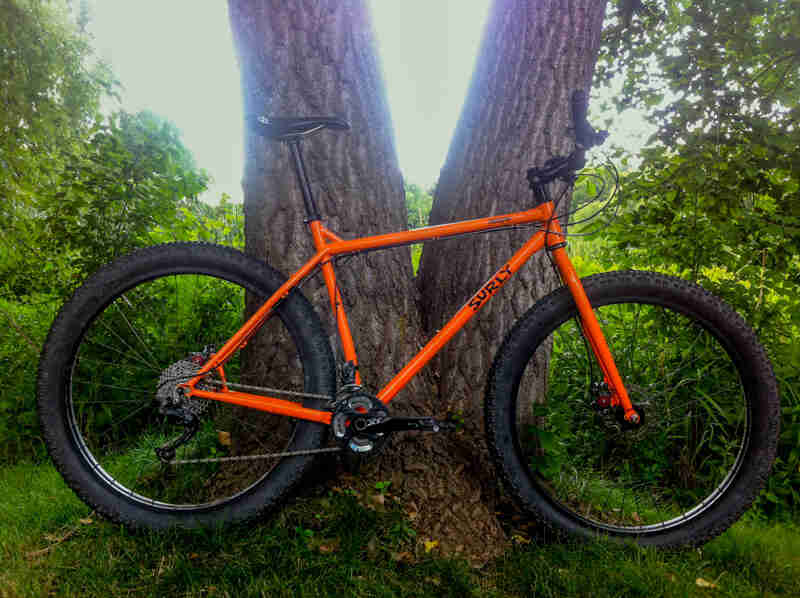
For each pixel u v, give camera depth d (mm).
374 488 1590
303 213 1681
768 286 2332
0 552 1421
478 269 1831
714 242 2363
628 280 1584
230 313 2354
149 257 1501
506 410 1569
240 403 1481
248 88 1666
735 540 1732
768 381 1553
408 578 1349
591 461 2008
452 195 1952
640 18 2920
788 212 2123
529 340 1577
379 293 1746
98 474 1503
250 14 1638
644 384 1954
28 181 3291
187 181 2557
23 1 4289
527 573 1398
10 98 3701
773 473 2227
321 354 1533
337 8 1653
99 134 2422
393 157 1813
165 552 1406
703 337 1943
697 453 2229
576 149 1476
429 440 1701
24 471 2133
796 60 2027
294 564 1343
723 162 2092
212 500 1645
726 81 2107
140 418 2092
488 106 1913
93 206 2430
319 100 1645
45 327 2695
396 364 1735
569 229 2793
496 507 1767
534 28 1828
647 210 2508
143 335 2059
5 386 2426
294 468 1521
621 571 1428
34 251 2732
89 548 1431
